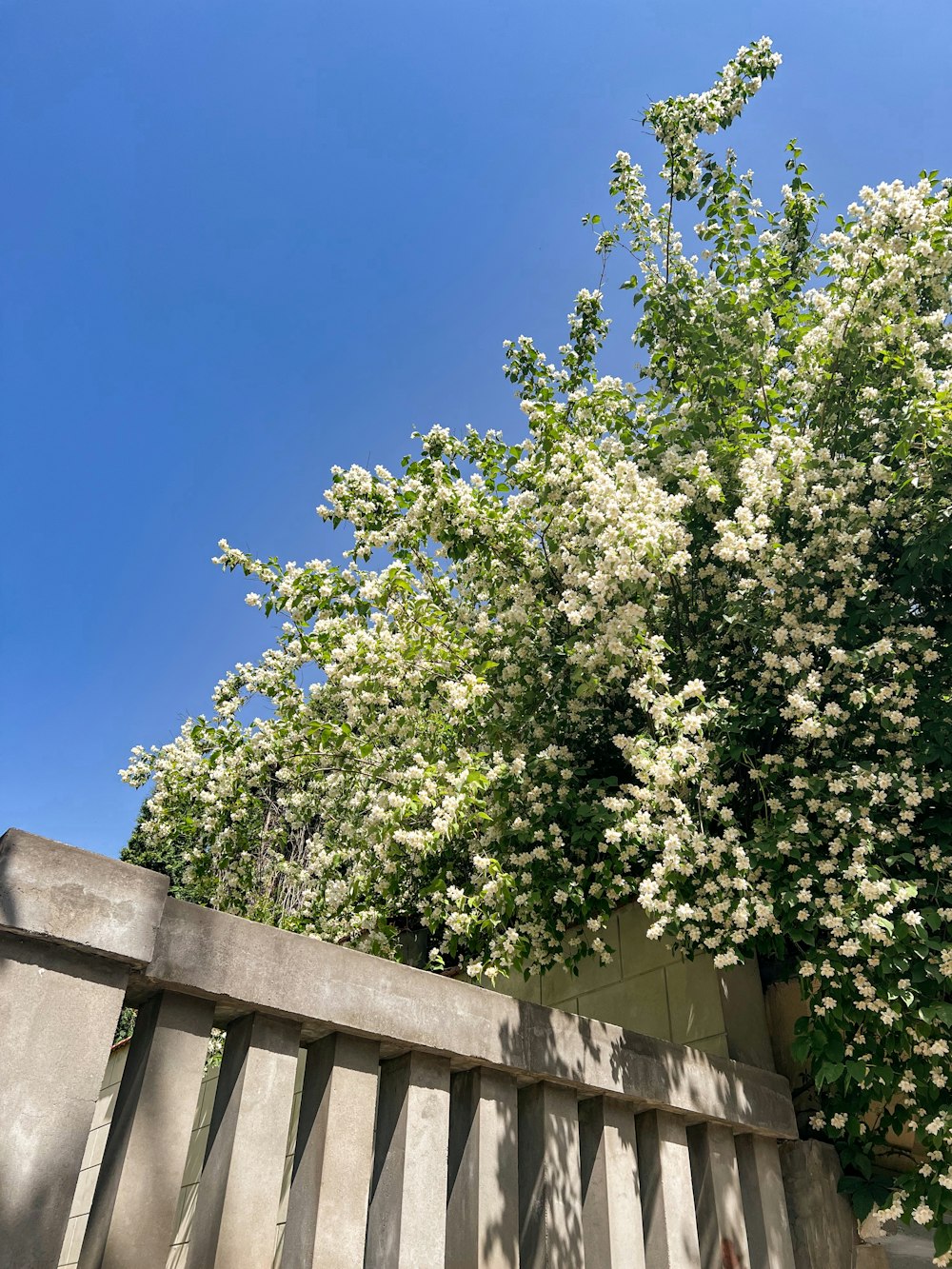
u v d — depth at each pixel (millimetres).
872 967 3943
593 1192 3193
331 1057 2623
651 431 5254
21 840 2076
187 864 8070
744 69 5418
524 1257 2934
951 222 4480
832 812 4266
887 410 4973
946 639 4668
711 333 5336
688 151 5508
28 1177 1847
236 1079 2406
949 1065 3920
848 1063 3873
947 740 4305
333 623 5391
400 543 5262
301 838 7777
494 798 4770
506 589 5148
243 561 6141
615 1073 3328
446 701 5082
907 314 4828
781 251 6188
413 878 5922
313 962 2598
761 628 4734
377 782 5656
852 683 4652
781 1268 3635
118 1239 1990
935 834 4414
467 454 5445
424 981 2861
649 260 5922
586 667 4426
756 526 4508
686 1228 3336
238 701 7473
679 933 4363
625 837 4344
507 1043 3010
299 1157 2531
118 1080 5742
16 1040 1944
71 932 2074
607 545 4223
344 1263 2346
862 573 4906
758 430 5266
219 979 2367
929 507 4574
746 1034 4492
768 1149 3938
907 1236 4086
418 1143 2684
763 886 4188
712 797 4270
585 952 4957
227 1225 2170
